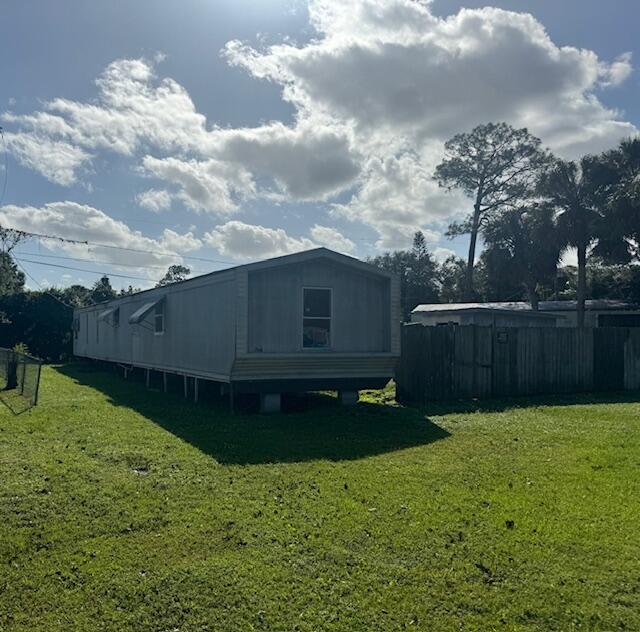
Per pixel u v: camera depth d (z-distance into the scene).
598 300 33.50
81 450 8.02
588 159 28.25
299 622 3.68
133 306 18.45
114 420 10.51
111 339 21.47
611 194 27.80
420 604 3.89
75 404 12.64
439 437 8.99
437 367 13.02
